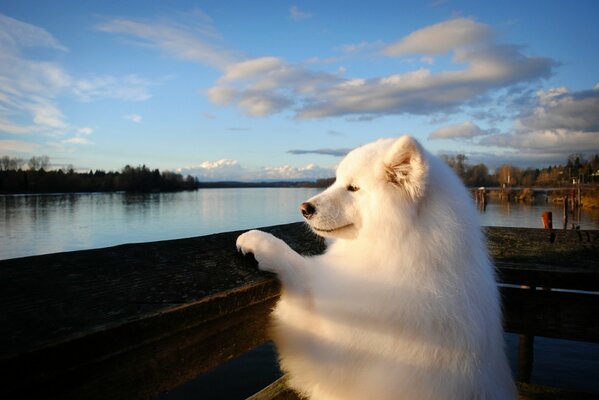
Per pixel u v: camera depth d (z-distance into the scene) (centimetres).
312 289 208
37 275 134
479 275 198
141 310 123
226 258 195
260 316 186
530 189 7988
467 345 180
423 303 184
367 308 192
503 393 195
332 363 198
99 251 163
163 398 727
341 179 258
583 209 5522
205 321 143
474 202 235
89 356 106
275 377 816
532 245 317
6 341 96
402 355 182
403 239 204
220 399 722
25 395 95
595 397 273
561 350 905
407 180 212
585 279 249
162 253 177
